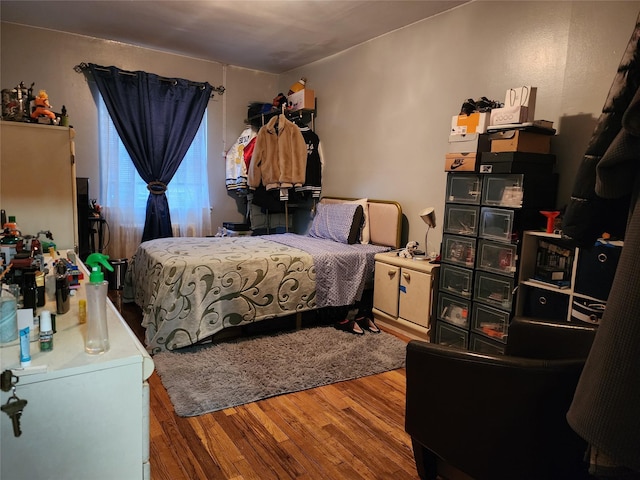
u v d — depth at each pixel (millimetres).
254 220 4754
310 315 3260
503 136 2359
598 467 800
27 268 1350
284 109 4477
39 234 2180
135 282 3418
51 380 915
